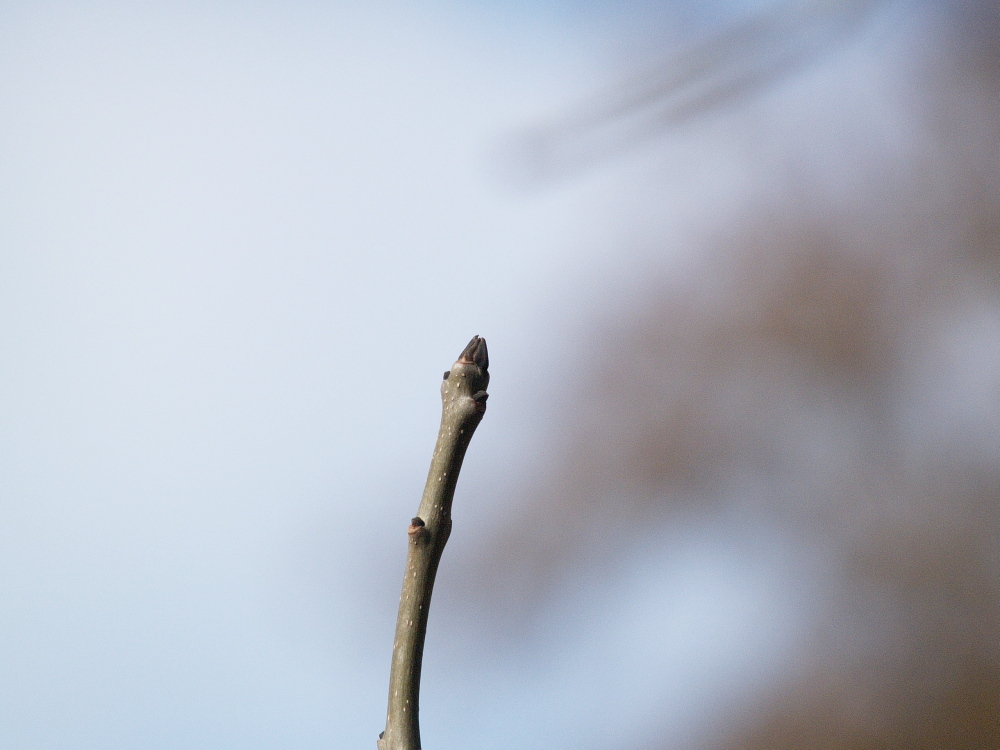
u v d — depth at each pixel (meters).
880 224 2.54
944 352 2.51
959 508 2.46
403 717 0.85
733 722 2.45
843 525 2.50
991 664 2.32
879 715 2.39
